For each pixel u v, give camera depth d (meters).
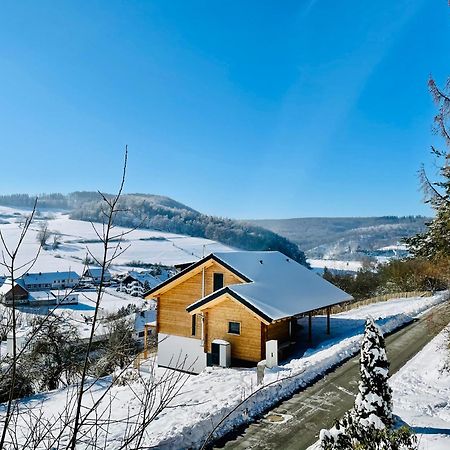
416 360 20.25
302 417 13.09
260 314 20.09
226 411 12.80
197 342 23.42
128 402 13.75
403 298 41.69
